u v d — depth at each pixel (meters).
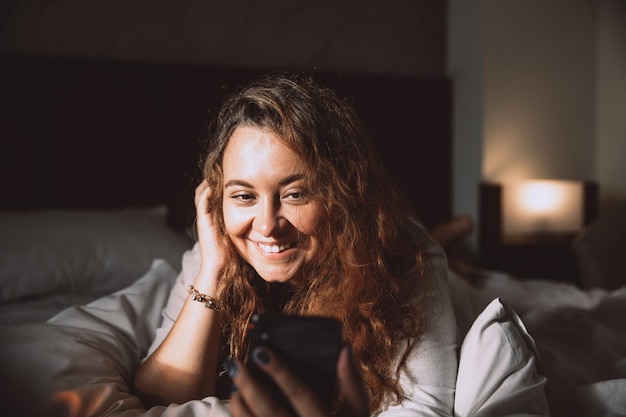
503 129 2.99
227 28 2.79
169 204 2.60
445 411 0.80
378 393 0.83
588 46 3.19
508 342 0.82
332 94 0.90
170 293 1.12
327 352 0.57
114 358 0.92
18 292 1.66
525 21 3.03
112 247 1.84
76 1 2.55
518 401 0.76
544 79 3.08
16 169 2.38
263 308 0.97
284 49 2.88
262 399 0.55
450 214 3.12
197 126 2.63
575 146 3.17
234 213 0.82
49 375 0.78
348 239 0.86
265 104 0.79
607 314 1.44
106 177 2.52
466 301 1.21
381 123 2.96
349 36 2.99
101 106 2.50
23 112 2.39
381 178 0.97
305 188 0.79
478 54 2.96
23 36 2.48
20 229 1.79
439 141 3.08
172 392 0.88
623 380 0.90
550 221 2.96
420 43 3.12
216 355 0.93
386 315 0.88
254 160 0.77
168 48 2.70
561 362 1.09
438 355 0.84
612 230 2.33
